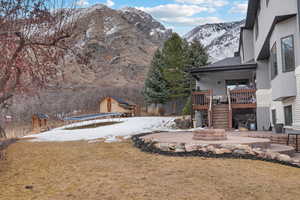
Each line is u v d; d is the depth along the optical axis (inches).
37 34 248.4
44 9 241.0
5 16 221.9
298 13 381.7
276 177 209.2
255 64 631.8
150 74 1338.6
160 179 205.2
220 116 633.0
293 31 398.9
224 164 250.2
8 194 183.8
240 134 471.2
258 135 440.8
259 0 576.4
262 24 542.9
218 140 336.2
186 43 1242.0
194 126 666.2
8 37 217.3
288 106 459.8
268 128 605.0
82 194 177.3
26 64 238.1
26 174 241.1
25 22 235.9
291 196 165.9
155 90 1311.5
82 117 913.5
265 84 619.2
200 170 228.7
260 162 259.1
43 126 957.2
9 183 211.9
